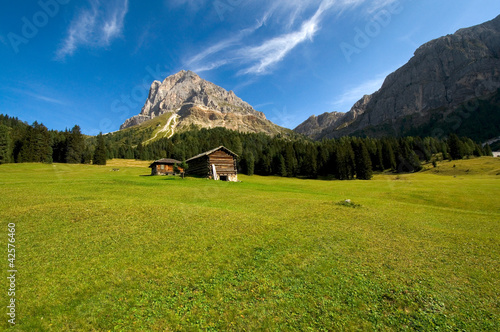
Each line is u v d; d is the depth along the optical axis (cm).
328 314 779
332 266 1091
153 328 704
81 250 1165
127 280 938
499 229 1859
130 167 10438
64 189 2922
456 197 3691
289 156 12112
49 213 1666
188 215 1814
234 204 2455
